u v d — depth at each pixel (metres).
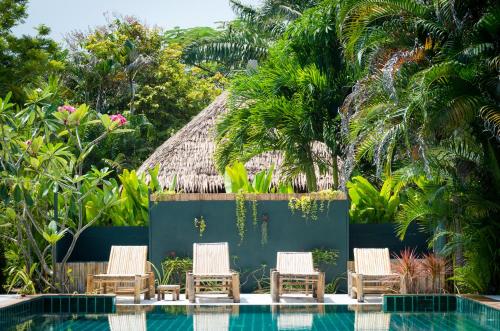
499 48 11.52
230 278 12.18
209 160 19.62
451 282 12.59
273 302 11.96
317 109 17.30
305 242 13.47
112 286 12.49
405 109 11.12
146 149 32.88
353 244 14.11
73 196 12.48
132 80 35.81
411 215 12.00
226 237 13.45
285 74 17.56
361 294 12.04
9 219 12.41
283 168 18.72
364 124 12.48
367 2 12.16
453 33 11.81
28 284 11.98
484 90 11.45
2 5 25.77
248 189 14.97
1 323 9.70
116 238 14.15
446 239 12.84
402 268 12.23
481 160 11.77
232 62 29.53
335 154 17.55
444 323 9.94
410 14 12.15
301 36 18.17
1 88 25.19
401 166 14.45
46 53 26.50
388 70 11.15
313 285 12.45
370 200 14.67
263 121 17.09
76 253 14.11
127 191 14.75
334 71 17.95
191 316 10.61
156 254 13.40
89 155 31.19
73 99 34.97
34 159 11.91
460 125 11.20
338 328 9.47
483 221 11.86
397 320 10.28
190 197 13.47
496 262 11.91
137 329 9.42
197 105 36.84
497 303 10.37
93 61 35.56
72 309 11.36
